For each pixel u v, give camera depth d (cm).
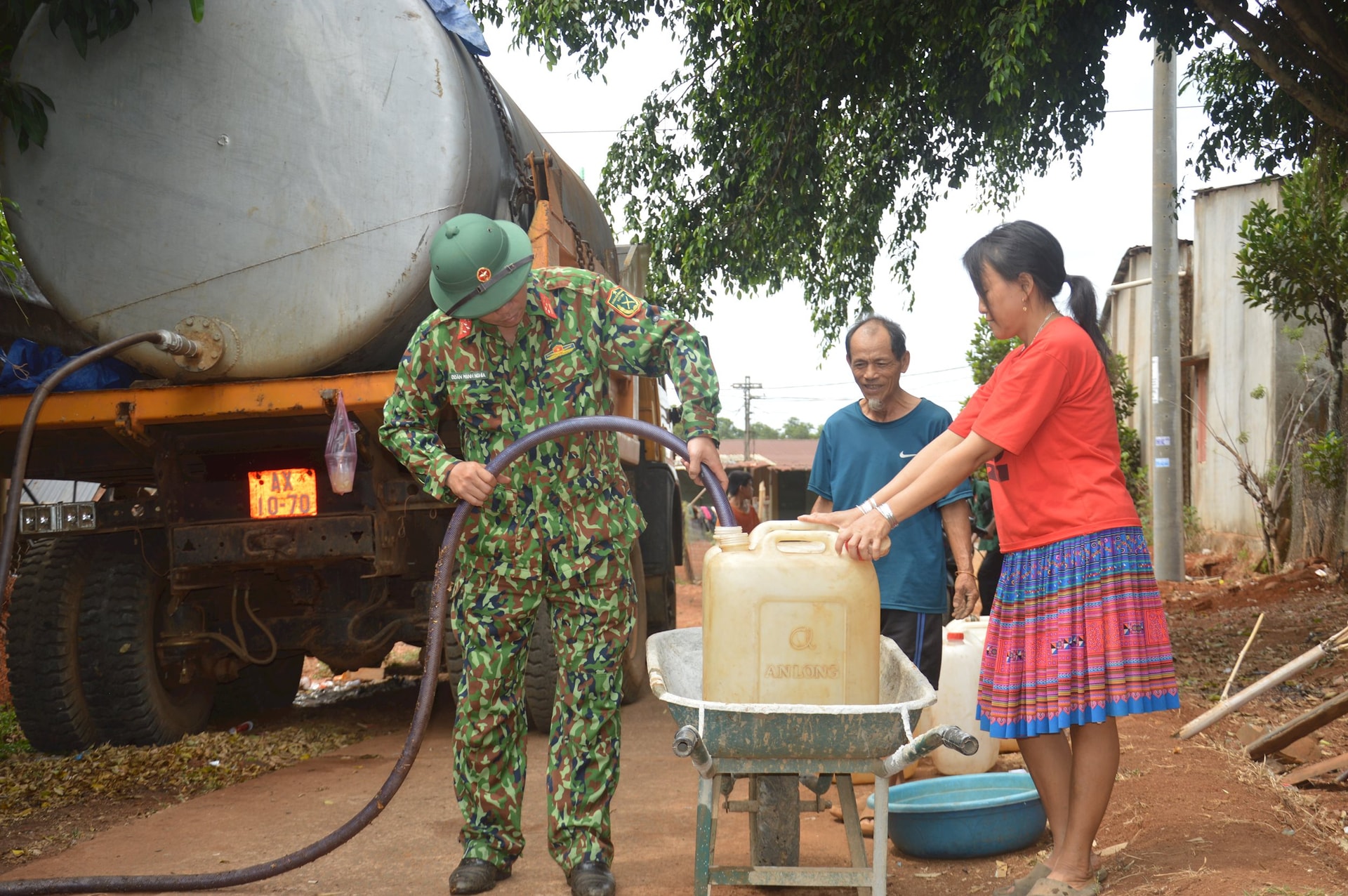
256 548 515
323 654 575
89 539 557
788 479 4219
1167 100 1362
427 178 471
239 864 360
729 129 935
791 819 308
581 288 326
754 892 318
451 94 473
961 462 276
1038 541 287
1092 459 286
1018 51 685
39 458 541
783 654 267
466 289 300
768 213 904
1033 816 346
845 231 999
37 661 531
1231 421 1517
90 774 495
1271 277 1130
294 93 478
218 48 482
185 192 484
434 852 370
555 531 320
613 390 651
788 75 850
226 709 675
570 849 320
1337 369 1101
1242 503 1473
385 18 477
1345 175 909
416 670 870
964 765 422
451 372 319
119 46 486
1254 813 351
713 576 271
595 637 326
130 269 489
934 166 976
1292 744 465
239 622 586
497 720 327
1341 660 680
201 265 484
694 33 891
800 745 254
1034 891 282
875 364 402
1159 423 1367
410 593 598
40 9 493
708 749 255
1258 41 763
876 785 266
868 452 414
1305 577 1066
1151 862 306
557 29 821
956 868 337
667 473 791
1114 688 277
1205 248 1617
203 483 525
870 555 271
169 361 491
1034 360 280
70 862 364
